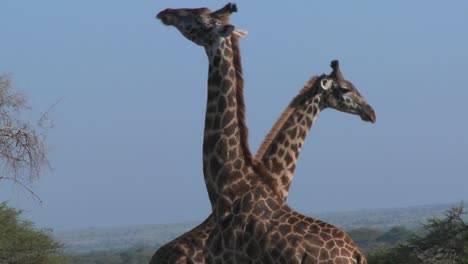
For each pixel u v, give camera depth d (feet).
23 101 204.64
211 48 85.87
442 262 198.59
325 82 94.84
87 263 645.51
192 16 86.22
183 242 96.32
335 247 80.12
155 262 97.09
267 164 92.38
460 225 197.77
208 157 85.25
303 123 94.43
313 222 81.92
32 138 201.87
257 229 81.15
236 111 85.20
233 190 83.51
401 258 199.00
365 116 96.12
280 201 83.51
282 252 79.87
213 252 83.61
